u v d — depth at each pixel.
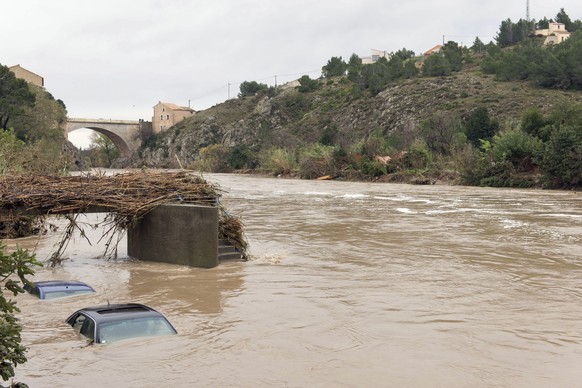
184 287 15.66
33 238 25.53
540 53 118.12
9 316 6.79
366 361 9.70
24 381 8.81
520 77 116.00
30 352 9.99
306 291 14.95
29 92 72.94
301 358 9.84
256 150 117.88
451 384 8.71
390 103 120.31
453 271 17.23
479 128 79.50
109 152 179.88
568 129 55.69
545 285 15.34
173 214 19.30
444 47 157.00
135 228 20.62
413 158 73.75
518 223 28.53
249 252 21.06
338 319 12.27
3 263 6.70
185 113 171.50
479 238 23.69
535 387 8.59
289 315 12.64
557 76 106.81
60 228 29.05
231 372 9.19
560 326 11.71
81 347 10.22
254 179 83.12
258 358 9.84
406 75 136.12
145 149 163.62
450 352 10.14
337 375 9.07
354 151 81.88
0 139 38.19
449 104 108.44
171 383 8.74
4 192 18.39
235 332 11.34
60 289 14.57
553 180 55.66
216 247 18.64
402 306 13.30
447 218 30.89
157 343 10.48
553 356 9.94
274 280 16.39
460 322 12.00
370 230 26.52
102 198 19.33
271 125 144.12
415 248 21.42
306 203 41.56
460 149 71.50
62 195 18.75
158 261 19.73
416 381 8.83
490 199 43.97
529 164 61.28
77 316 11.55
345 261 19.11
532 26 179.88
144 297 14.52
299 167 88.44
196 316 12.62
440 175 67.88
